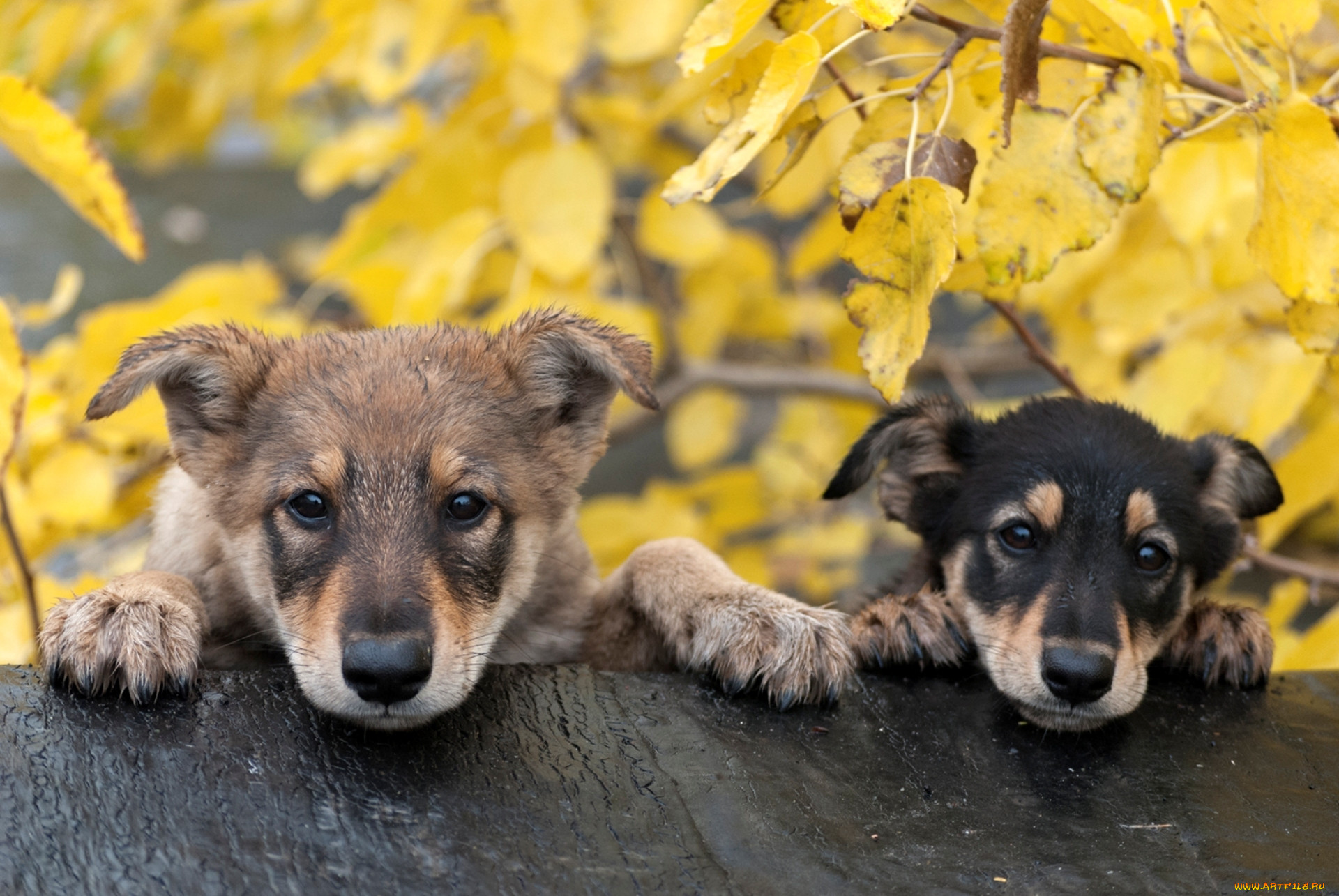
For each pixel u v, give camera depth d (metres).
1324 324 1.35
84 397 1.56
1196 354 1.49
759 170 2.03
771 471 2.07
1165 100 1.32
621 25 1.58
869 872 1.24
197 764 1.25
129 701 1.28
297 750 1.27
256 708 1.29
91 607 1.29
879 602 1.40
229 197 3.48
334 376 1.36
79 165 1.37
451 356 1.38
